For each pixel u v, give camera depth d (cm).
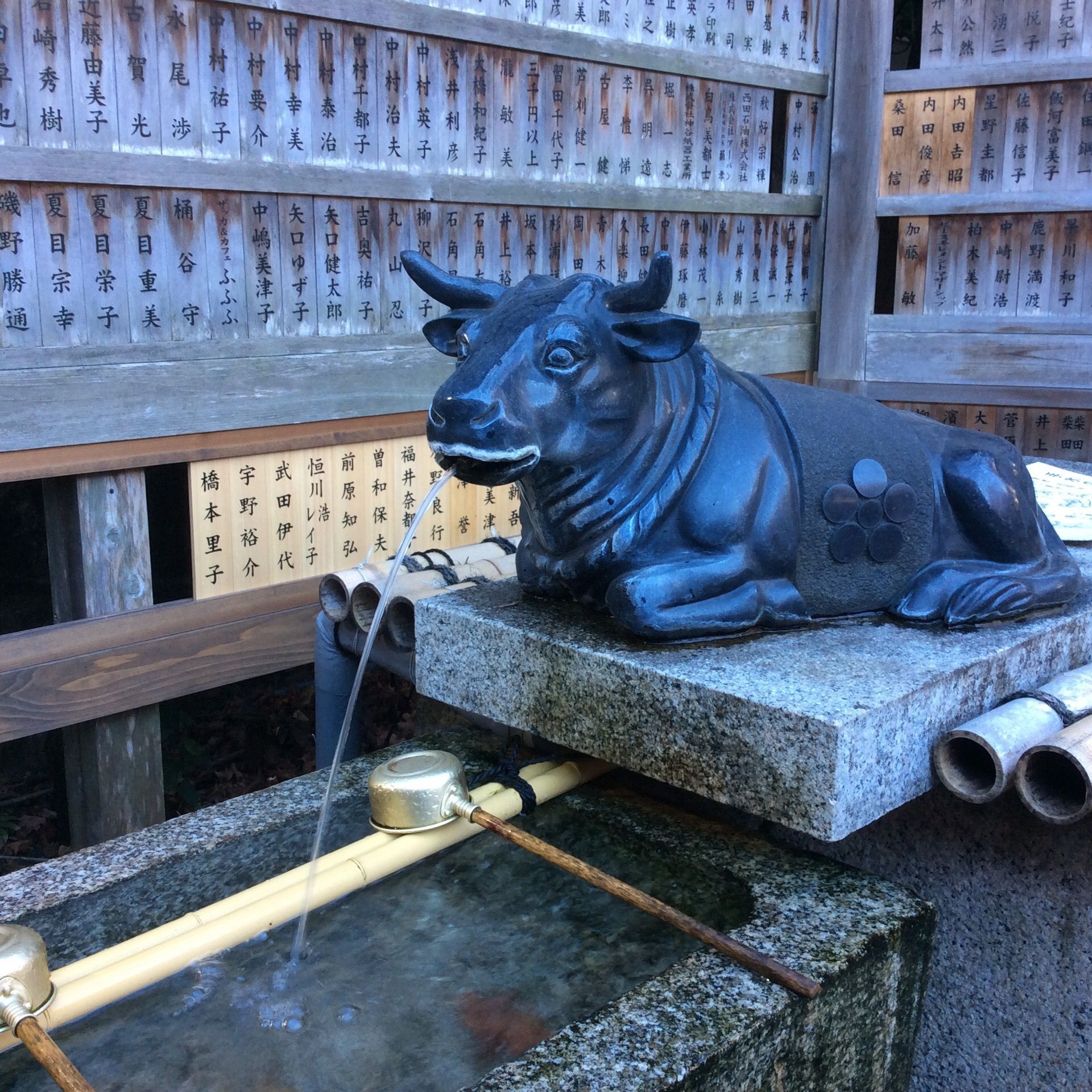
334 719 372
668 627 245
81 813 394
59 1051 164
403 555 242
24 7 321
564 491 248
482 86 430
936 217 554
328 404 405
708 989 195
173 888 240
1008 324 544
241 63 366
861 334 572
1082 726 227
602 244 484
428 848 234
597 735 252
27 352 334
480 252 443
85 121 338
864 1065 219
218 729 505
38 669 351
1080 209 520
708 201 517
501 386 220
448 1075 187
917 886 267
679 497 251
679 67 492
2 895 230
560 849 258
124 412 356
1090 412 541
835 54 557
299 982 212
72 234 341
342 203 400
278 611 405
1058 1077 248
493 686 274
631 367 240
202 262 370
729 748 225
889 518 273
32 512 566
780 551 257
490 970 215
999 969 255
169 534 577
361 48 393
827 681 229
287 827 263
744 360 554
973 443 293
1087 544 366
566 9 449
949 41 537
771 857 246
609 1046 180
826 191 572
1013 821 248
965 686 243
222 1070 189
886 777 222
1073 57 512
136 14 342
